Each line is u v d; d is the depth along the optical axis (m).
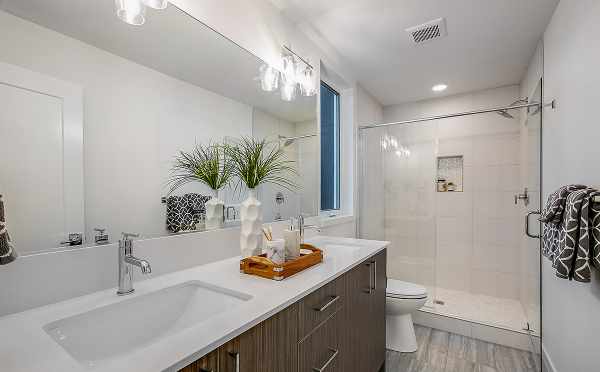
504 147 3.01
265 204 1.67
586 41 1.33
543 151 2.06
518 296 2.90
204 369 0.63
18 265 0.78
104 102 0.98
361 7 1.78
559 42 1.70
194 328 0.71
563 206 1.29
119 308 0.87
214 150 1.37
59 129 0.87
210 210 1.35
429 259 2.90
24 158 0.80
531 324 2.31
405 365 2.02
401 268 3.02
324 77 2.52
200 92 1.31
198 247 1.28
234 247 1.46
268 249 1.17
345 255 1.54
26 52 0.81
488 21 1.92
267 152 1.69
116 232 1.01
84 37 0.93
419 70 2.67
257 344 0.79
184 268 1.22
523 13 1.82
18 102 0.79
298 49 1.96
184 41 1.24
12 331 0.69
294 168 1.93
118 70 1.02
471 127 3.17
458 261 3.21
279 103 1.79
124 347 0.85
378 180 3.10
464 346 2.28
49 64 0.85
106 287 0.97
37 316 0.77
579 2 1.41
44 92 0.84
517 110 2.95
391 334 2.26
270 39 1.72
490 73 2.73
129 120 1.05
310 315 1.04
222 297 0.99
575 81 1.46
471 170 3.17
